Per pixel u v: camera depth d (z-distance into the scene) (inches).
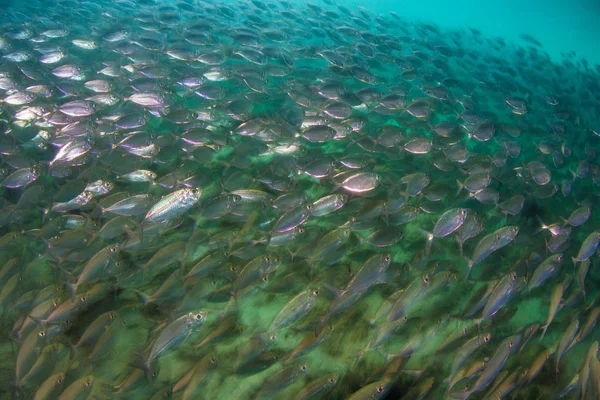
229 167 66.2
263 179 58.6
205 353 41.6
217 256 44.6
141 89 74.5
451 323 47.6
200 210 52.6
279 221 47.6
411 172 69.7
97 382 36.8
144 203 48.1
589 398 34.0
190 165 62.0
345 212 54.8
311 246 47.9
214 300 42.6
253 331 44.4
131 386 35.0
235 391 38.9
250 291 46.6
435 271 49.8
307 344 37.9
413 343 40.1
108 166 58.6
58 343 37.7
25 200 50.1
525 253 57.9
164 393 34.3
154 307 45.0
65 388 34.2
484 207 63.6
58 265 45.4
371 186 55.9
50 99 77.1
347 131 71.3
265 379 39.6
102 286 43.3
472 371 38.5
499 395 37.0
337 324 45.7
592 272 58.8
